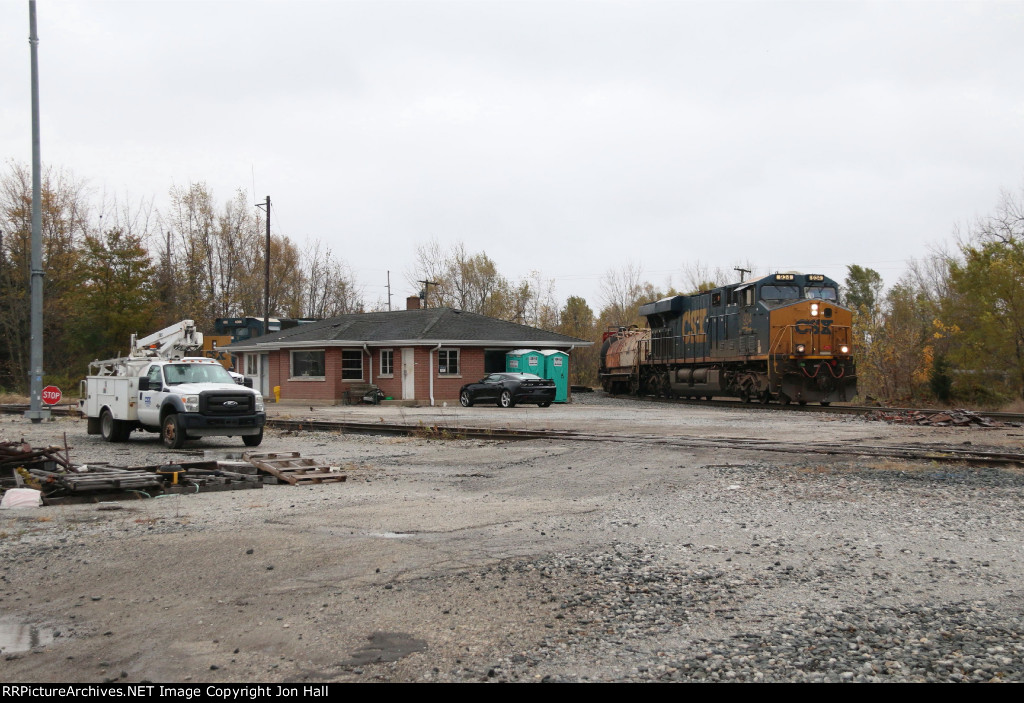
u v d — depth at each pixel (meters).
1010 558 7.24
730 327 33.25
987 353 32.28
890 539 8.02
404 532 8.43
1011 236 34.44
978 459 13.54
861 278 67.56
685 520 9.08
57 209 54.91
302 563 7.13
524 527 8.69
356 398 38.78
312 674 4.80
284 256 70.81
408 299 48.09
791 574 6.76
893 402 33.72
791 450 15.43
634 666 4.88
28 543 8.14
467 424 23.94
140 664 4.99
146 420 19.58
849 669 4.82
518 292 64.56
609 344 47.81
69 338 51.28
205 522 9.12
